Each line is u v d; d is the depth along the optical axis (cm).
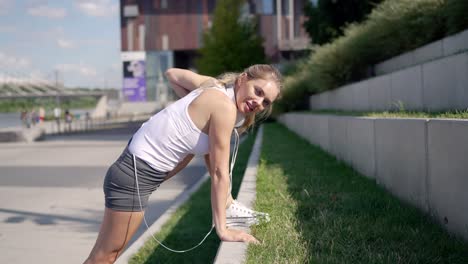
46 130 3553
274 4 4847
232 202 349
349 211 398
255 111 270
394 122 459
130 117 4941
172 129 260
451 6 784
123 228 273
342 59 1341
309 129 1155
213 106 256
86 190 884
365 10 1702
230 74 277
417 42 980
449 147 326
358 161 627
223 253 278
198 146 266
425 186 377
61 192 866
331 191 489
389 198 439
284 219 371
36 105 9544
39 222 638
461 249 289
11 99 9300
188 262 418
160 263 419
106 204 271
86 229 599
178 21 5072
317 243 309
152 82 5194
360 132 610
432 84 580
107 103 7944
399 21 1022
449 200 329
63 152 1645
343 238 319
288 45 4531
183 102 264
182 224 543
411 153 409
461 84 494
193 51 5272
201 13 5041
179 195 765
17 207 736
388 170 484
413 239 313
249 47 2773
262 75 261
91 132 3030
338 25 1853
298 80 2144
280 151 938
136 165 262
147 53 5162
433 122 356
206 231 510
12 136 2222
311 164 720
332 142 830
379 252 289
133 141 269
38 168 1209
